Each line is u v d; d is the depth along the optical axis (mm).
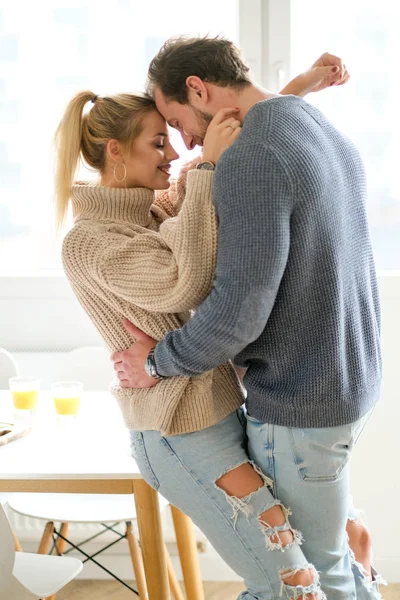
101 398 2496
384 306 2787
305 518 1604
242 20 2828
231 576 2967
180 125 1720
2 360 2732
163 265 1607
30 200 3072
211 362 1512
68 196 1814
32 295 3010
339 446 1567
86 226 1692
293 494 1587
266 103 1507
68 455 1992
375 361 1629
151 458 1692
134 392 1689
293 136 1459
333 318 1491
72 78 2977
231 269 1423
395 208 2910
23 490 1921
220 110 1597
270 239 1395
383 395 2820
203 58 1613
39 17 2957
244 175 1417
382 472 2859
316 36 2875
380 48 2848
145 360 1618
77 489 1918
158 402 1637
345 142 1608
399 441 2840
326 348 1497
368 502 2879
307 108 1562
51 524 2463
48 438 2125
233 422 1702
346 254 1533
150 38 2928
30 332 3039
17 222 3092
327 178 1477
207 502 1640
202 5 2896
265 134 1444
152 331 1656
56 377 2717
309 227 1442
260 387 1562
